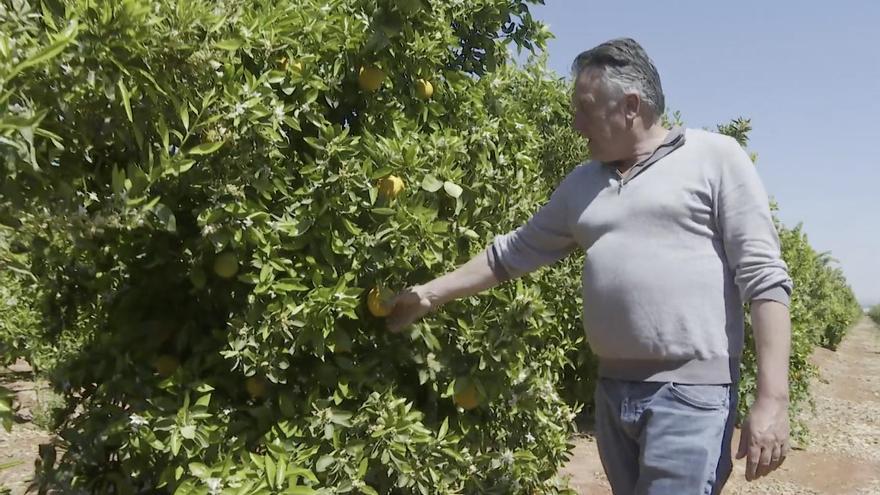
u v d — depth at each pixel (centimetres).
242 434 249
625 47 226
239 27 221
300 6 248
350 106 272
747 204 212
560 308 545
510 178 306
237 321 241
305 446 250
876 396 1138
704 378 212
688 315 212
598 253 226
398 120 275
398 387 277
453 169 285
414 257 265
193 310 272
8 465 217
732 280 217
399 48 268
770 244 209
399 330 261
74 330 314
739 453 203
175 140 218
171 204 231
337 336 252
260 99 222
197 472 230
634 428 222
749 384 701
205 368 254
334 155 249
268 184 236
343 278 246
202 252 246
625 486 234
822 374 1375
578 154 663
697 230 215
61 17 189
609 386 230
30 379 651
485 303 286
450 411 287
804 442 729
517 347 282
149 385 254
